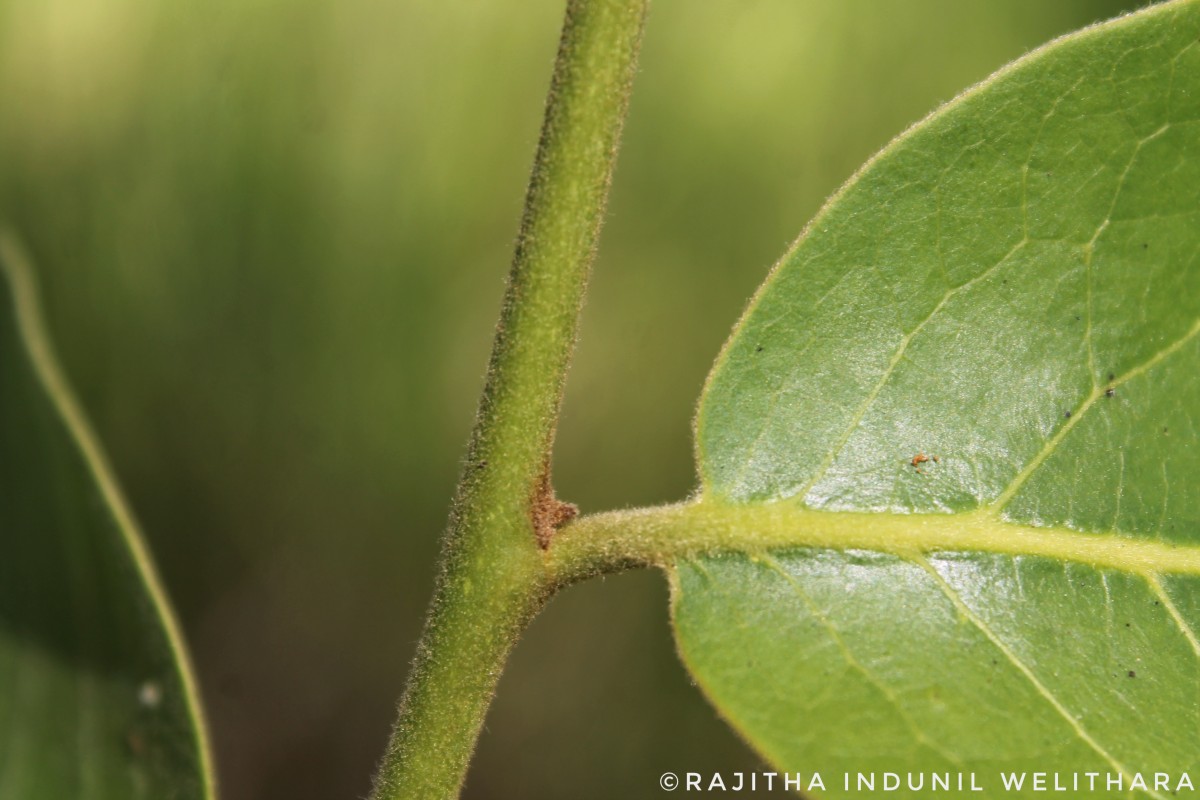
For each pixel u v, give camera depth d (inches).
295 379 13.3
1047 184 5.7
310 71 12.9
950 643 5.6
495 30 12.9
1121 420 5.7
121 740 5.8
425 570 13.6
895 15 13.2
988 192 5.7
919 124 5.7
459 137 13.0
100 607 5.8
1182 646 5.6
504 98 13.0
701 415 5.7
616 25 5.7
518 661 13.5
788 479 5.7
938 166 5.7
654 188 13.3
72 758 5.8
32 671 5.8
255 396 13.3
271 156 12.9
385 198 13.0
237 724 13.9
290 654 14.0
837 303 5.7
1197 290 5.6
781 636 5.6
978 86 5.7
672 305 13.2
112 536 5.8
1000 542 5.6
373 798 5.7
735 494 5.7
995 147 5.7
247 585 14.0
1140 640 5.6
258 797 13.8
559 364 5.7
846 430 5.7
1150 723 5.5
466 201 13.1
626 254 13.2
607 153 5.7
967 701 5.5
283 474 13.6
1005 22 13.2
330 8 12.8
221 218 13.0
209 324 13.3
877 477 5.7
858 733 5.5
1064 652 5.6
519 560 5.7
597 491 13.1
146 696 5.8
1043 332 5.7
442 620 5.7
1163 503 5.6
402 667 13.8
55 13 13.0
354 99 12.9
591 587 13.4
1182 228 5.6
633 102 13.4
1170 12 5.6
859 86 13.2
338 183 13.0
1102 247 5.7
